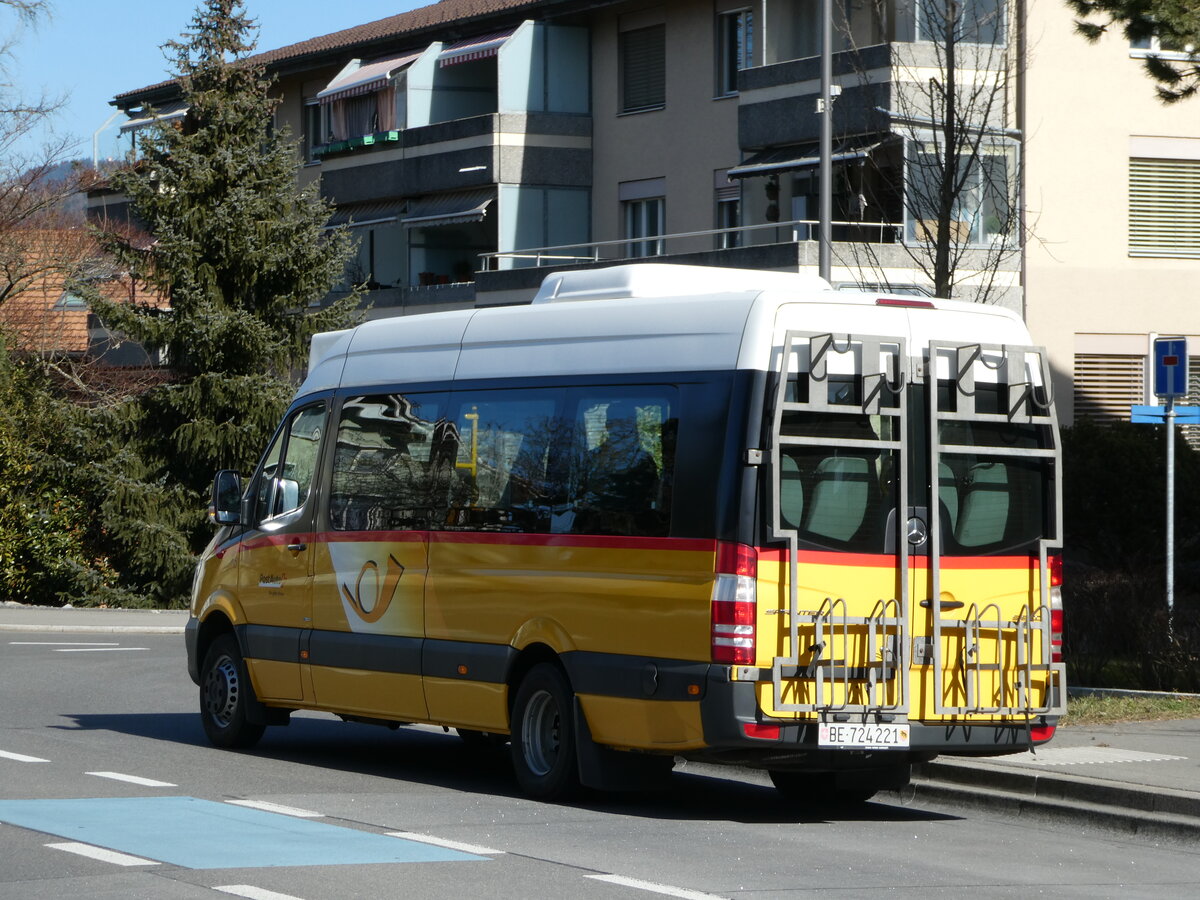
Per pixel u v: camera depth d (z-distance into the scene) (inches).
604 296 518.9
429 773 573.6
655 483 478.0
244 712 620.1
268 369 1498.5
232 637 631.8
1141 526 1170.6
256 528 623.2
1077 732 614.5
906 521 476.1
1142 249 1557.6
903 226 1419.8
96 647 1084.5
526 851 409.4
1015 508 495.8
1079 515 1181.1
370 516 571.8
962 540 484.4
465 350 551.2
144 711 739.4
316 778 545.0
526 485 517.7
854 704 465.7
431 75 2011.6
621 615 479.2
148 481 1471.5
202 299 1455.5
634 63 1861.5
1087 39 764.0
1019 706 490.6
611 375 498.6
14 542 1427.2
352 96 2106.3
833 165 1469.0
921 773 543.8
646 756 489.4
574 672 491.2
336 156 2106.3
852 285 1133.7
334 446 595.2
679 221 1798.7
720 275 522.6
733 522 456.8
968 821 501.0
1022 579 494.9
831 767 472.4
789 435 462.6
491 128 1872.5
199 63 1528.1
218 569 640.4
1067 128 1526.8
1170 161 1561.3
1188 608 808.3
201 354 1456.7
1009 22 1109.7
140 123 2404.0
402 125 2016.5
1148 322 1558.8
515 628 511.8
